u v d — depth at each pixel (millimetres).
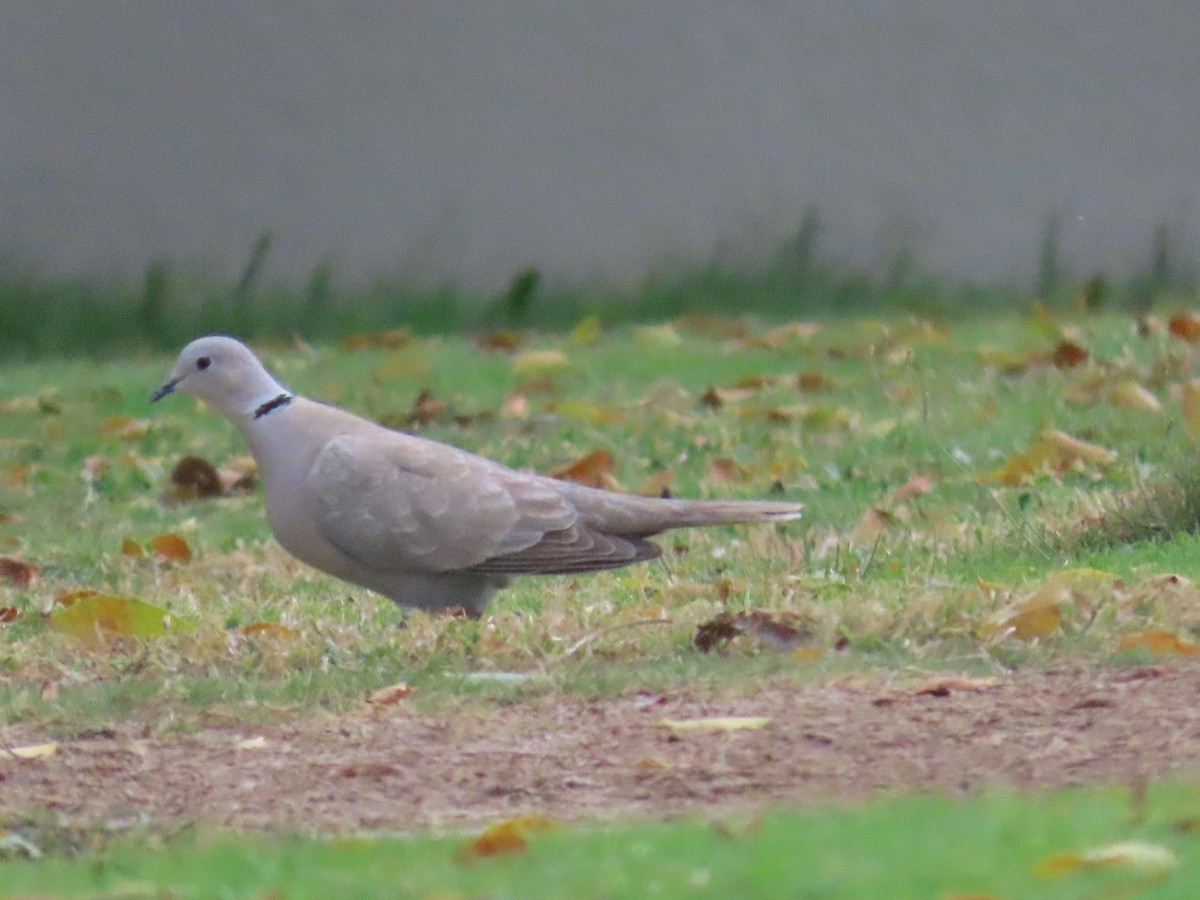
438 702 8430
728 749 7512
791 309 21531
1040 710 7777
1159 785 6520
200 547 12859
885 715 7855
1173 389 15078
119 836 6801
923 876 5477
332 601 11000
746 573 11055
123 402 17469
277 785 7402
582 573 10727
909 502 12812
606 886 5602
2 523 13695
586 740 7809
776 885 5465
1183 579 9508
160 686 8797
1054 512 11805
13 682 9227
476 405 16641
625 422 15734
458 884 5777
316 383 17734
